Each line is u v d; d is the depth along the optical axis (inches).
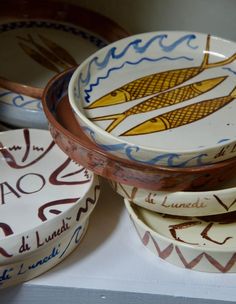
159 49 24.5
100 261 22.2
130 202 23.0
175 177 19.6
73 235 21.6
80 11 29.0
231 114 21.7
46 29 29.6
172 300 21.3
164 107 22.0
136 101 22.2
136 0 29.2
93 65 23.1
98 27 28.8
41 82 26.8
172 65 24.1
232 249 20.7
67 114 23.1
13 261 19.6
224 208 20.9
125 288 21.3
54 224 19.9
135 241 23.0
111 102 22.1
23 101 24.4
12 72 27.3
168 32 24.3
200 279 21.6
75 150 20.6
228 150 19.3
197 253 21.0
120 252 22.6
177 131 20.8
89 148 19.9
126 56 24.0
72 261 22.2
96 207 24.4
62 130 20.6
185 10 29.4
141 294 21.3
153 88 23.0
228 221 23.2
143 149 18.9
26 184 23.4
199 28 30.0
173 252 21.4
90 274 21.8
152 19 29.9
